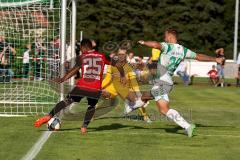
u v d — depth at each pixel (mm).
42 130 18172
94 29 85375
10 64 34250
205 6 88500
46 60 27453
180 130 18797
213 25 88500
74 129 18562
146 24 87500
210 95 35125
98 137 17125
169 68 17312
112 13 86250
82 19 85750
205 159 14258
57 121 18125
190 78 49406
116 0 86312
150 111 24047
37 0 23312
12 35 29359
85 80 17203
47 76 28109
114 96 20656
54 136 17109
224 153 15039
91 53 17234
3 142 15977
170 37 17562
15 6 23906
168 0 88312
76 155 14383
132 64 19969
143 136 17453
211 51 88938
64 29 21875
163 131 18531
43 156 14164
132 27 86875
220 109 26438
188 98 32531
